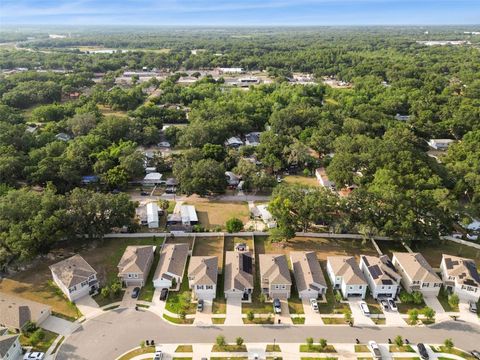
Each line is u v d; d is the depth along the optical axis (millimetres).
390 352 66688
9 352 62250
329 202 98438
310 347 67375
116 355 65500
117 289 78438
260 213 109875
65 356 64938
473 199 111688
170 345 67688
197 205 117750
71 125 166375
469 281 78688
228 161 137750
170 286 81875
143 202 118688
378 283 78062
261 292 80250
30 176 118500
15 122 173750
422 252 95062
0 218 88312
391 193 97875
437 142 166750
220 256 92875
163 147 163000
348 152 135125
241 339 66312
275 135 155875
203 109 189750
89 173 132375
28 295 78938
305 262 85250
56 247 95000
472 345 68375
